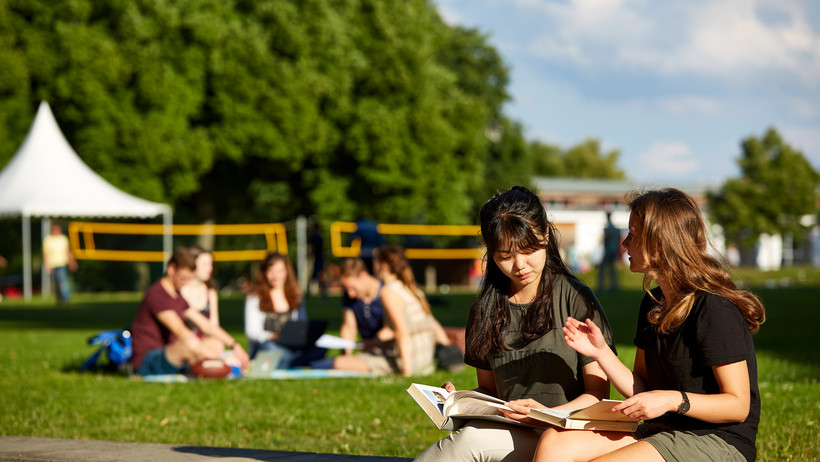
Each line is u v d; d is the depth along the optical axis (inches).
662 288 110.3
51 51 1109.7
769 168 1895.9
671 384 109.0
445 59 1688.0
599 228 2170.3
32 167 845.8
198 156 1139.9
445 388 123.8
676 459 102.7
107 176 1104.2
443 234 1395.2
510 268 116.1
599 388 117.4
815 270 1688.0
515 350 121.1
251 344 327.6
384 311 314.8
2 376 306.7
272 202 1307.8
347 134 1234.0
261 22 1205.7
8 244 1239.5
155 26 1131.3
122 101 1122.7
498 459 113.0
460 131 1353.3
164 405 241.3
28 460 148.9
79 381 291.3
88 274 1280.8
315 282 1011.3
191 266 296.2
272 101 1165.1
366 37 1278.3
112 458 145.9
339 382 284.4
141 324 301.9
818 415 207.2
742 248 2132.1
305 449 182.2
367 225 648.4
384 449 181.0
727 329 103.5
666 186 113.7
